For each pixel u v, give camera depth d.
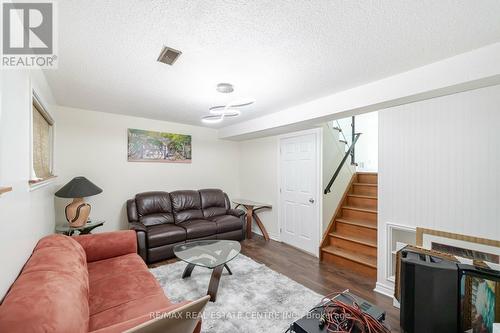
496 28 1.40
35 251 1.50
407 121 2.29
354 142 4.33
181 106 3.21
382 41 1.55
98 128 3.58
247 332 1.78
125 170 3.84
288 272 2.90
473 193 1.91
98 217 3.59
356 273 2.89
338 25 1.38
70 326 0.92
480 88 1.85
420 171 2.21
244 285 2.50
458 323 1.58
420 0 1.17
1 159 1.08
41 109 2.16
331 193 3.82
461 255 1.93
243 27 1.40
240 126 4.24
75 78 2.21
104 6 1.22
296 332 1.29
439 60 1.82
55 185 3.13
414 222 2.25
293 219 4.01
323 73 2.06
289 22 1.36
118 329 0.92
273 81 2.25
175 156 4.38
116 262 2.09
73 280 1.26
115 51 1.70
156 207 3.75
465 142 1.94
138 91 2.58
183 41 1.57
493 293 1.55
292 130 3.85
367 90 2.30
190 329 1.08
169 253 3.23
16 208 1.28
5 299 0.94
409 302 1.71
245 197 5.13
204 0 1.17
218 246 2.79
